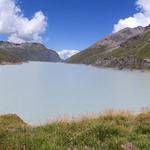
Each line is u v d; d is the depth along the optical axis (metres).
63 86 59.72
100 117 8.64
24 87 54.19
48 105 32.69
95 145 4.88
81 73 123.69
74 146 4.90
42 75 98.31
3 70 120.50
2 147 4.72
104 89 55.28
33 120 23.02
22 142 4.99
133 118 8.10
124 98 41.53
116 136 5.54
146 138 5.24
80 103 35.25
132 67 160.75
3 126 7.35
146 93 49.06
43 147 4.51
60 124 7.20
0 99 36.59
